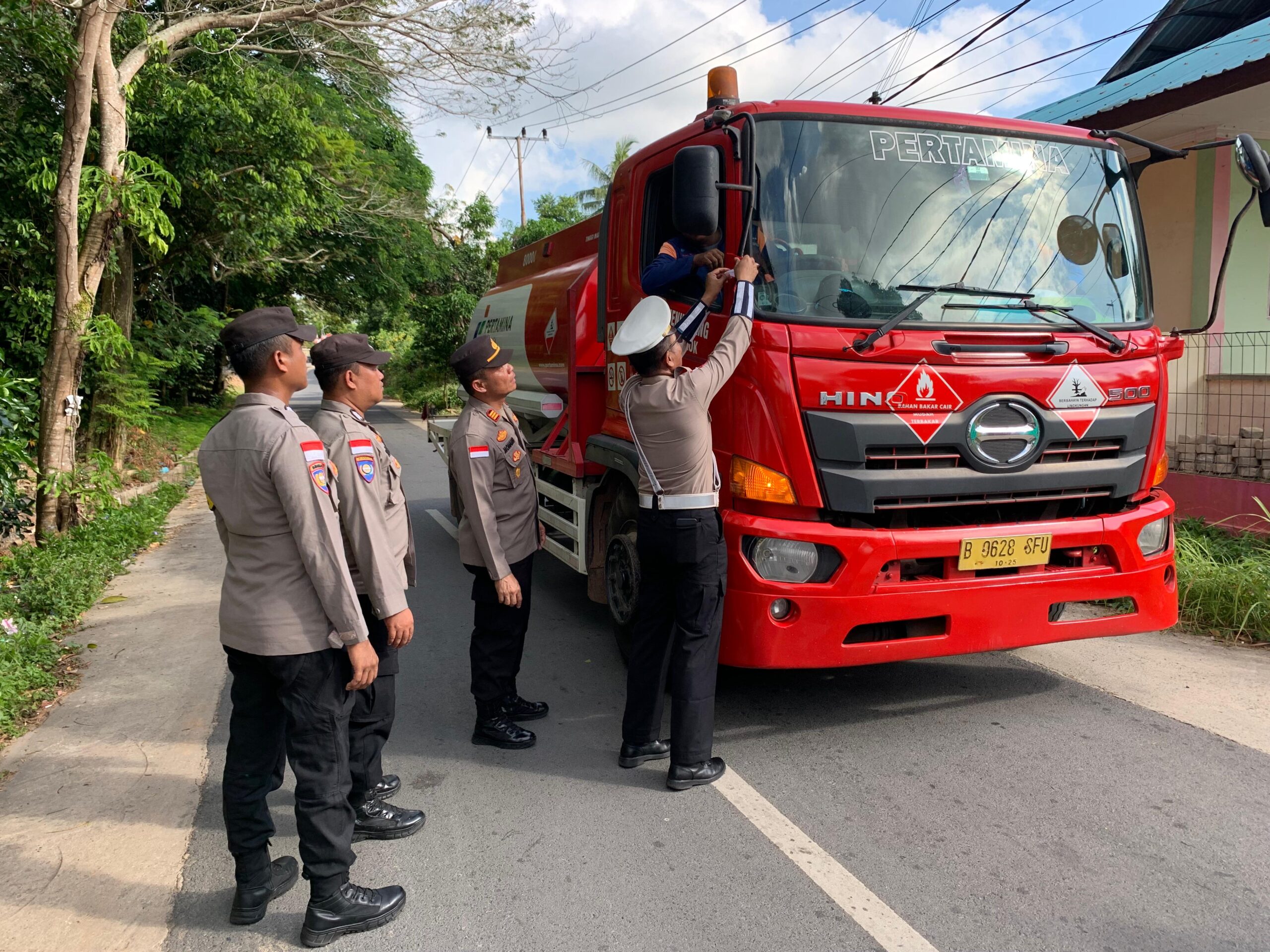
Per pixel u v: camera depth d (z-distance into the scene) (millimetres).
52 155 9273
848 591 3451
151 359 12227
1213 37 10602
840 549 3438
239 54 11453
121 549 7602
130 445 13516
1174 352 4023
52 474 7398
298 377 2574
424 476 12586
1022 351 3602
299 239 17281
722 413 3643
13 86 9406
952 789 3389
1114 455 3809
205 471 2523
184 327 15359
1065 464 3695
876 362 3432
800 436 3432
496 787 3533
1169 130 7898
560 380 5629
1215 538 6391
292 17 9578
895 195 3754
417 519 9453
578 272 5457
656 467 3363
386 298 22828
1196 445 7090
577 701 4422
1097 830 3074
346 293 22156
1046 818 3160
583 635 5453
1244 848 2939
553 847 3084
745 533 3508
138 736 4070
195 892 2904
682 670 3414
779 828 3150
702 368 3301
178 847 3158
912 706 4188
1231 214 7820
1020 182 3943
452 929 2656
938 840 3039
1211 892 2717
